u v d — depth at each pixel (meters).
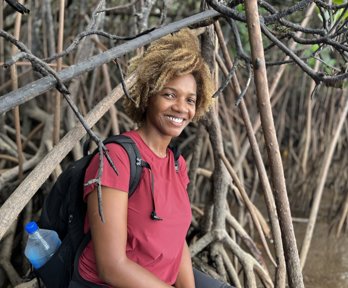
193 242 3.54
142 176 1.70
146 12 2.73
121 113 4.88
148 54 1.78
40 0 4.09
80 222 1.75
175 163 1.86
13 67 2.90
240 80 5.37
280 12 1.68
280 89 5.69
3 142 4.07
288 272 1.52
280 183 1.44
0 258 3.26
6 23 4.31
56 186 1.83
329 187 5.48
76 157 3.49
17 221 3.49
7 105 1.24
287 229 1.48
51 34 3.80
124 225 1.65
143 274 1.68
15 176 3.59
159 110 1.78
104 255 1.63
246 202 3.21
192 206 3.66
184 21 1.77
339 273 4.09
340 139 5.37
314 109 5.44
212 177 3.31
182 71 1.75
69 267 1.79
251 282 3.18
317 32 1.93
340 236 4.71
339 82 1.65
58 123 3.14
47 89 1.32
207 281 2.29
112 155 1.65
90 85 4.90
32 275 2.39
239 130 5.46
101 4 1.91
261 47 1.34
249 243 3.43
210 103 1.93
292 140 5.77
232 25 1.82
